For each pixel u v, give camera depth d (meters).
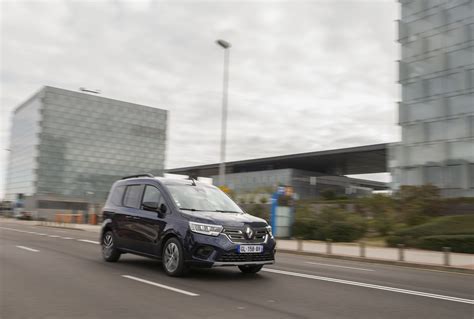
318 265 13.11
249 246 8.41
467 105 30.38
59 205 103.69
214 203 9.72
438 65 32.50
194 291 7.40
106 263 10.91
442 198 28.17
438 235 20.80
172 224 8.89
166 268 8.95
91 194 108.00
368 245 23.09
